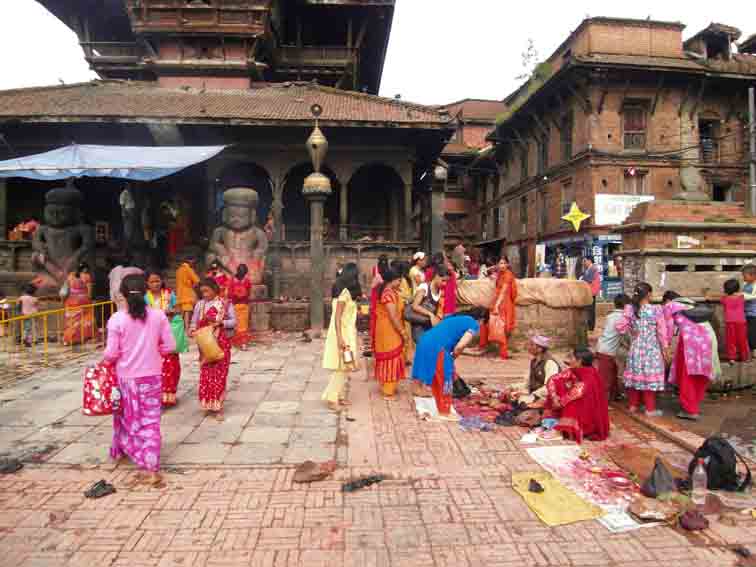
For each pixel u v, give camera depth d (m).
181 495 3.86
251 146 15.88
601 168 21.72
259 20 17.70
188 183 17.45
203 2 17.66
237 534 3.33
